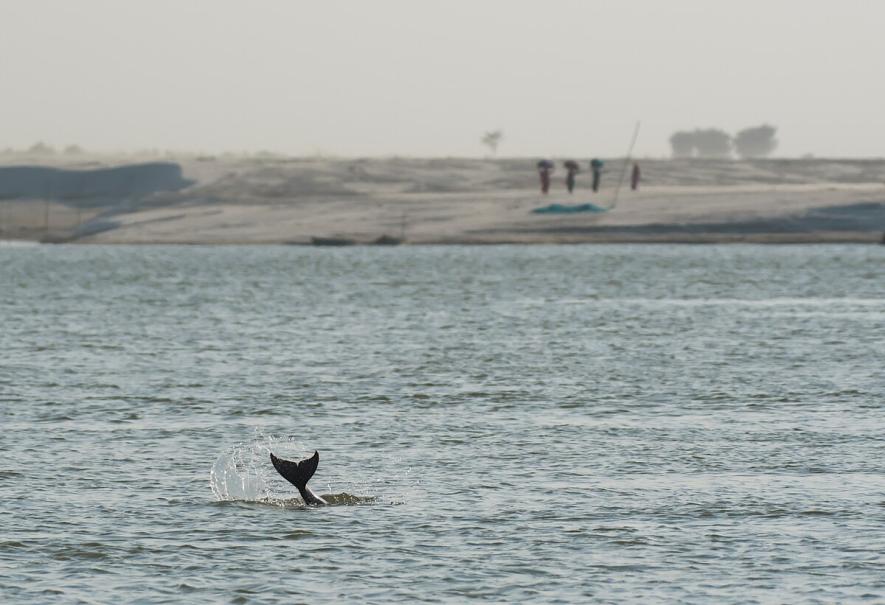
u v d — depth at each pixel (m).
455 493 40.91
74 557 33.84
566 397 62.19
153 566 33.09
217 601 30.52
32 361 79.31
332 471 44.53
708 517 37.38
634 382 67.56
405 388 65.88
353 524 37.16
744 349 84.50
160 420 55.81
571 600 30.45
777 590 30.97
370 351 85.19
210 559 33.72
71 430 52.94
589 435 51.00
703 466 44.50
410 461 46.19
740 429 52.09
